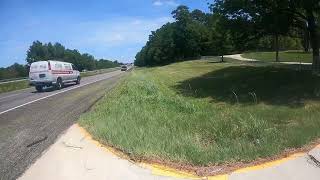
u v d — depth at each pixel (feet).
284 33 96.73
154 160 25.72
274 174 23.31
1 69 317.42
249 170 23.88
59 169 26.05
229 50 209.77
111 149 29.25
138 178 23.62
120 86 94.79
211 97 74.95
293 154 26.50
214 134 33.09
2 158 30.19
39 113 57.16
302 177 22.98
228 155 25.95
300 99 63.57
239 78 103.04
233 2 88.69
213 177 23.09
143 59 462.60
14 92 122.21
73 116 51.26
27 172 25.93
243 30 93.35
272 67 128.88
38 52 457.68
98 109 52.19
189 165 24.86
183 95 80.53
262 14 88.12
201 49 326.85
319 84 76.43
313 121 39.27
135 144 28.96
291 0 82.28
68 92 97.66
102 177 24.07
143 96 61.05
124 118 40.57
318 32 95.25
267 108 56.65
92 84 130.93
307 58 197.36
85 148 30.22
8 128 44.55
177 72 152.87
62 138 35.06
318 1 80.89
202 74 133.39
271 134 31.42
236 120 38.65
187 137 31.27
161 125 37.60
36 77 111.14
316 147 27.86
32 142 35.58
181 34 329.72
